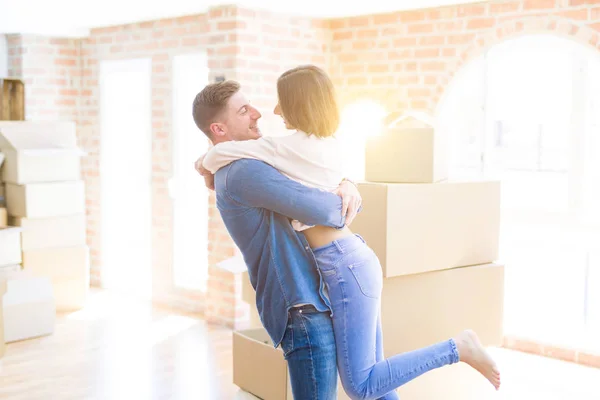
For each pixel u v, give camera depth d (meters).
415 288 2.66
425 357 2.00
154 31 5.61
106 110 6.16
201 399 3.74
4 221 5.22
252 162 1.88
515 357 4.39
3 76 6.11
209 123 2.05
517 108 4.58
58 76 6.21
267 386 2.86
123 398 3.75
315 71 1.91
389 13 4.98
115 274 6.26
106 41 6.04
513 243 4.63
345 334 1.91
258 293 1.99
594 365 4.22
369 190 2.56
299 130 1.92
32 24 5.51
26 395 3.77
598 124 4.21
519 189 4.65
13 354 4.46
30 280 4.88
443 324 2.75
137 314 5.42
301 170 1.89
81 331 4.96
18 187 5.20
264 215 1.92
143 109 5.96
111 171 6.20
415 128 2.69
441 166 2.77
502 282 2.89
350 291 1.90
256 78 4.87
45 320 4.84
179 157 5.57
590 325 4.36
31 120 6.04
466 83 4.72
